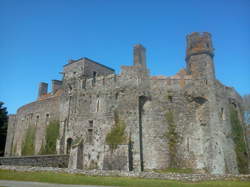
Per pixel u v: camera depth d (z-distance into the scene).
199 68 29.17
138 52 30.30
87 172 20.59
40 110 40.50
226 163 26.34
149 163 26.22
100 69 38.62
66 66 37.78
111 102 29.47
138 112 27.70
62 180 17.16
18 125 46.16
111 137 27.58
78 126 31.30
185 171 25.61
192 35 30.73
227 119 29.56
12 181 16.64
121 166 25.56
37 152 37.72
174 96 28.42
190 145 26.89
